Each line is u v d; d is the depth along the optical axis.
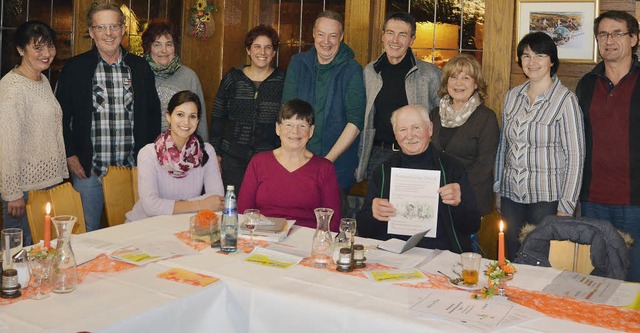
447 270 2.20
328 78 3.87
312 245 2.27
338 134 3.87
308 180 3.00
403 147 2.87
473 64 3.47
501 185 3.56
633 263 3.34
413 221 2.62
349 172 3.90
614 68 3.32
